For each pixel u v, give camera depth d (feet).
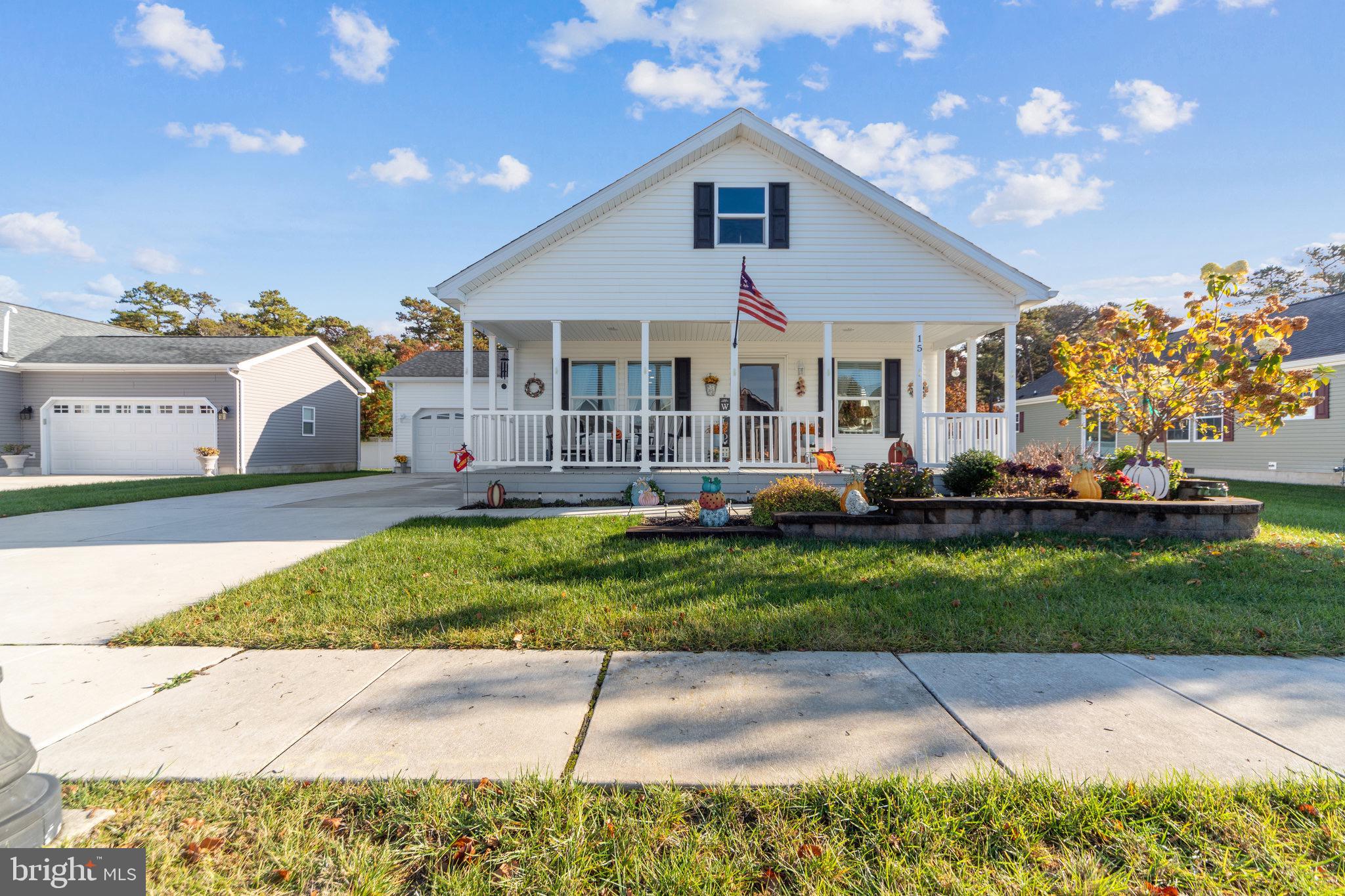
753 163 34.83
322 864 6.07
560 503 32.71
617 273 34.47
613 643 12.05
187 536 24.34
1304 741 8.29
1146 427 27.71
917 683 10.18
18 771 5.82
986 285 34.50
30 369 61.21
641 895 5.62
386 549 20.65
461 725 8.82
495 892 5.69
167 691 10.15
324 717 9.14
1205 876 5.83
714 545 20.58
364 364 95.61
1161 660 11.16
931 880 5.81
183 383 62.85
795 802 6.90
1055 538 20.80
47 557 20.48
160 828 6.57
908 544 20.62
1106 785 7.14
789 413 34.53
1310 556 18.15
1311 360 49.29
